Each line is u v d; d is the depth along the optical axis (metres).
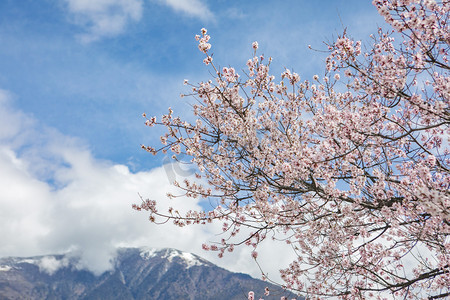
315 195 7.23
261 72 7.74
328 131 7.21
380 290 6.86
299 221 7.89
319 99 8.16
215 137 7.78
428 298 6.59
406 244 7.22
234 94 7.60
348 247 7.34
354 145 6.53
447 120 5.34
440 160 6.38
